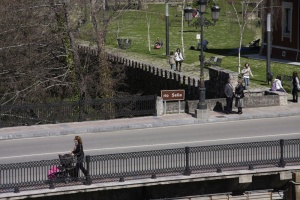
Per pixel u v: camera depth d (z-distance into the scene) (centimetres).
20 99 11188
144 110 9125
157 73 12531
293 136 8112
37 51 11819
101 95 11350
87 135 8312
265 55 13912
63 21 11650
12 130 8406
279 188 6944
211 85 10656
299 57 13112
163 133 8356
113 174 6444
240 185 6756
